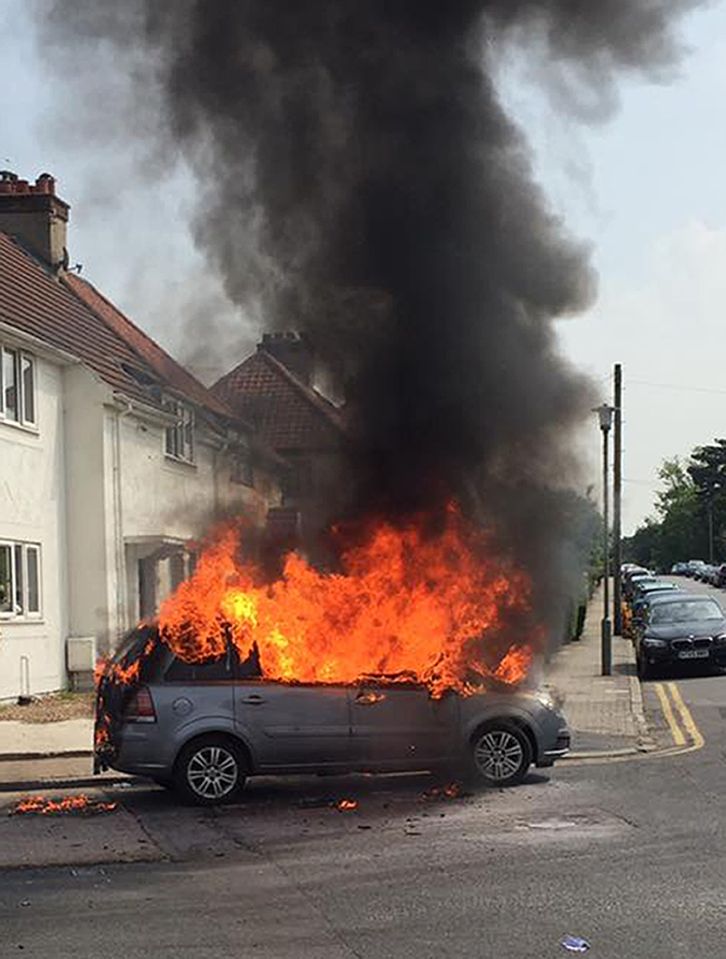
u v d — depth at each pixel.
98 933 6.54
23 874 8.06
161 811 10.40
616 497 34.34
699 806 9.96
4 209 25.52
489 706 11.19
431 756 11.02
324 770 10.82
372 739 10.88
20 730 15.28
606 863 7.92
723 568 68.06
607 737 14.84
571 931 6.35
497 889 7.29
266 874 7.89
